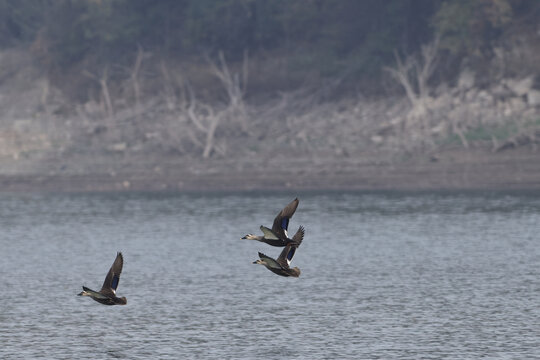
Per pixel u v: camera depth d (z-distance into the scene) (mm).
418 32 139125
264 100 140375
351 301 47438
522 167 113188
